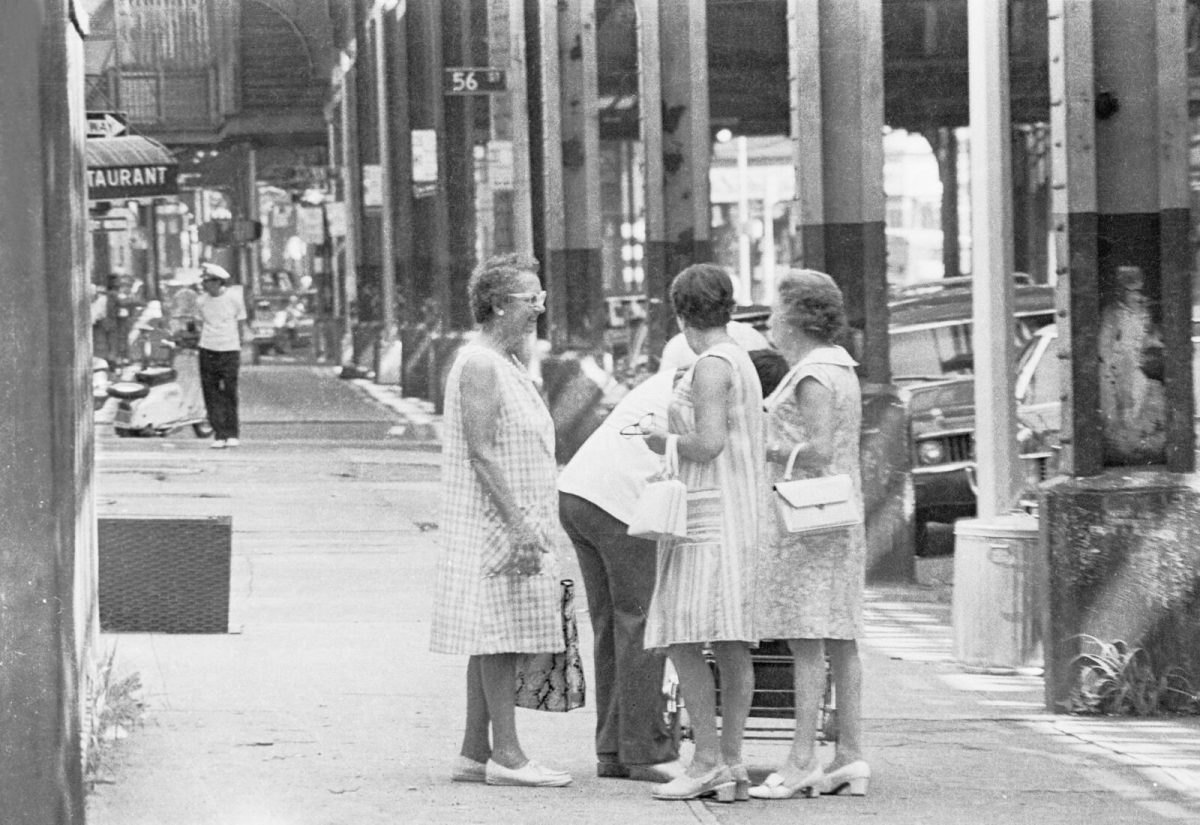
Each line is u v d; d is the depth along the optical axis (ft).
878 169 85.35
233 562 86.99
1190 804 45.34
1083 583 56.95
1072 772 48.80
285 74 193.88
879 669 64.59
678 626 43.65
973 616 64.13
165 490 114.73
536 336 126.52
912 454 88.84
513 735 46.06
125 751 48.70
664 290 119.34
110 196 145.89
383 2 172.04
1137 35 57.11
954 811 44.24
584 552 47.29
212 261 197.16
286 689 57.41
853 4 85.20
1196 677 57.21
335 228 200.75
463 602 45.01
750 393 43.98
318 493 114.11
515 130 130.21
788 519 44.16
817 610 44.83
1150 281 57.72
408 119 164.35
